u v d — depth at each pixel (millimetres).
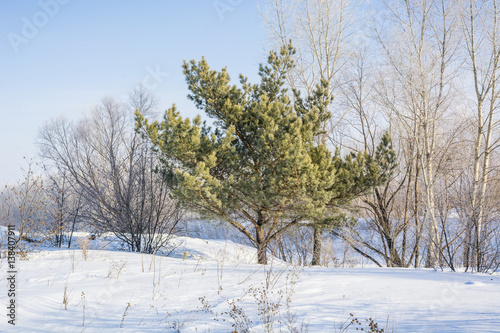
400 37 18734
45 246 14469
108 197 18359
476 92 17297
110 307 5891
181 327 4863
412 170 21000
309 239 21328
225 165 13984
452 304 5754
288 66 15570
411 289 6941
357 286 7234
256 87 15523
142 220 17109
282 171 12234
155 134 13523
